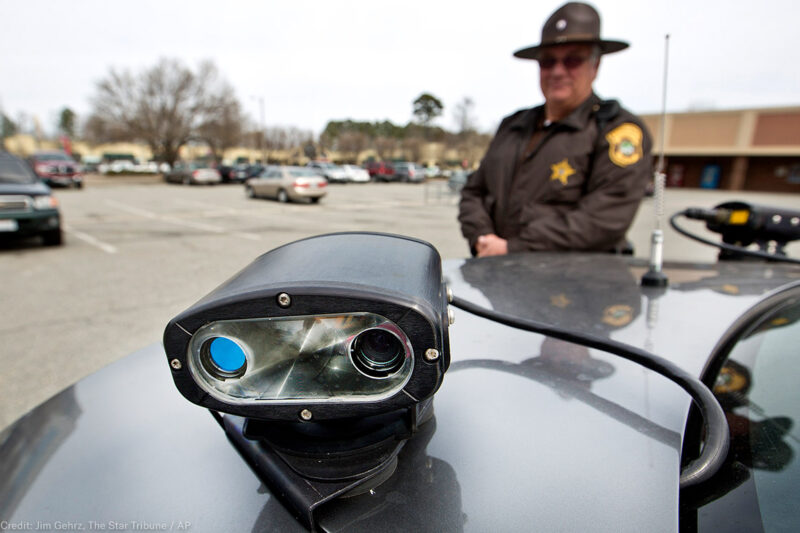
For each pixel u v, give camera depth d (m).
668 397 0.62
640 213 11.73
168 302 3.83
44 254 5.79
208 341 0.44
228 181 24.53
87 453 0.61
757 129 24.91
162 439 0.61
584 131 1.69
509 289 1.03
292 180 13.95
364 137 52.75
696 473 0.48
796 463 0.49
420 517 0.46
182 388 0.45
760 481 0.48
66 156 20.88
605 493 0.47
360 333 0.43
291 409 0.44
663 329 0.80
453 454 0.53
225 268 5.14
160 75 30.25
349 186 25.95
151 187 22.09
